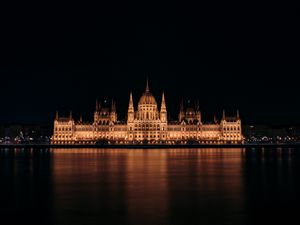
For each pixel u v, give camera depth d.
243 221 89.81
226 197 113.81
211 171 181.88
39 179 153.75
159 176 162.88
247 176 160.62
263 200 109.31
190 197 114.19
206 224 87.88
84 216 94.25
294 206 102.25
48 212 97.75
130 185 136.88
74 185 137.25
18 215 95.25
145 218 92.44
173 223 88.62
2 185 137.75
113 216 94.12
